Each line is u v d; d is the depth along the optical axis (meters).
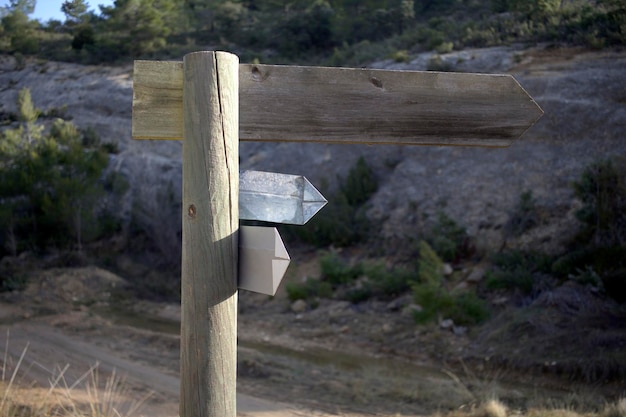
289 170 28.50
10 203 23.33
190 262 2.53
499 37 32.19
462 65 29.31
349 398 10.11
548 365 12.35
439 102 2.84
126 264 23.61
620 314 13.38
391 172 25.77
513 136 2.88
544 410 8.83
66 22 38.22
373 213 23.89
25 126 28.50
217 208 2.52
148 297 21.39
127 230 25.19
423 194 23.56
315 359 14.30
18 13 37.31
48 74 35.69
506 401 9.98
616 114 22.41
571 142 22.27
